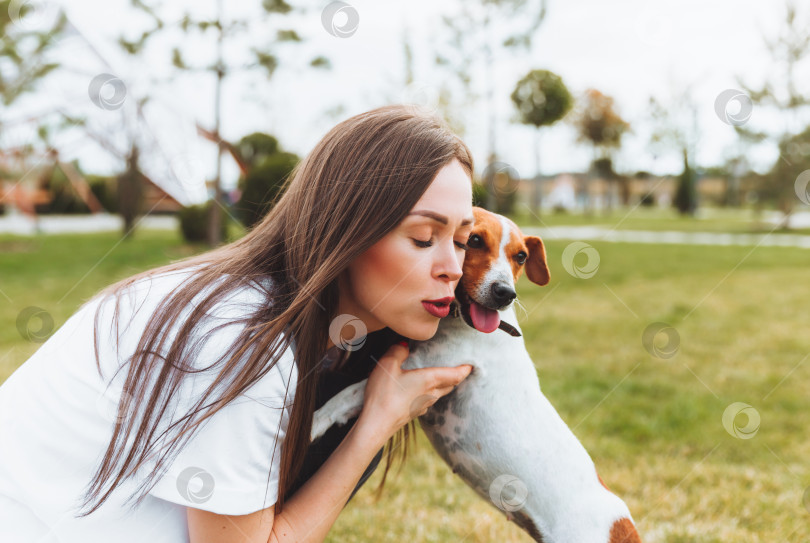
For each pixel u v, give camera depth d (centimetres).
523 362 136
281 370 102
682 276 678
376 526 200
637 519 201
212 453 95
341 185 103
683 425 284
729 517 205
